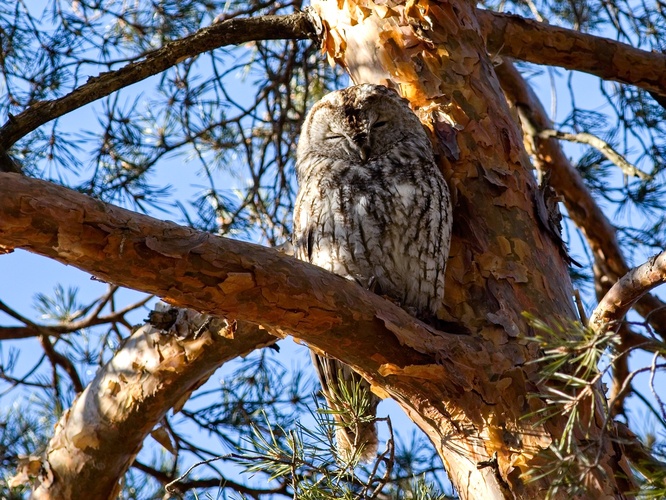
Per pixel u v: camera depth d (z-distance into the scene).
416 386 6.92
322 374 9.27
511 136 8.55
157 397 9.44
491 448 6.81
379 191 8.70
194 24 13.12
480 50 9.04
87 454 9.76
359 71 9.26
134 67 8.95
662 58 10.22
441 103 8.70
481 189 8.21
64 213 5.57
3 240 5.59
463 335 7.36
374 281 8.77
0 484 11.51
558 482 5.09
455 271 7.91
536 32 10.02
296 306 6.33
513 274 7.73
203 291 6.09
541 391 6.84
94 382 9.75
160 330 9.39
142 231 5.82
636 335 11.73
